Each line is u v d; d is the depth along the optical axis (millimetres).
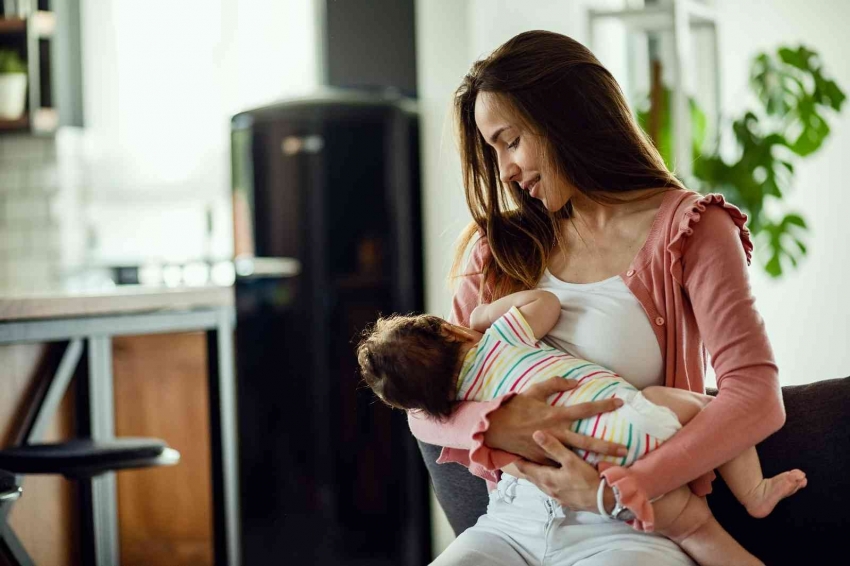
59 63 5074
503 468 1612
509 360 1623
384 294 3885
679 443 1463
